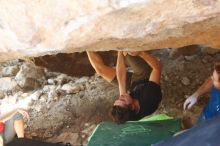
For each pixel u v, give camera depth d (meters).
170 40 2.54
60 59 5.55
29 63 6.02
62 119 4.99
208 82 3.88
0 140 3.87
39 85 5.88
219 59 5.45
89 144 3.69
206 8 1.65
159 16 1.72
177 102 4.88
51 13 1.61
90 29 1.73
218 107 3.51
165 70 5.47
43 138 4.70
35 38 1.71
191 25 2.04
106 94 5.27
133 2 1.52
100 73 4.55
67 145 4.07
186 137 1.81
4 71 6.27
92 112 5.01
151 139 3.69
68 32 1.72
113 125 3.97
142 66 4.19
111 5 1.54
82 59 5.61
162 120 4.08
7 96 5.77
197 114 4.41
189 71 5.37
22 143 3.98
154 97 4.00
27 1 1.57
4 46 1.81
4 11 1.63
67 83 5.73
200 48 5.64
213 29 2.24
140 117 4.00
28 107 5.32
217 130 1.78
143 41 2.28
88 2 1.54
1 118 4.01
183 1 1.58
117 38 2.00
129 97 3.90
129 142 3.66
